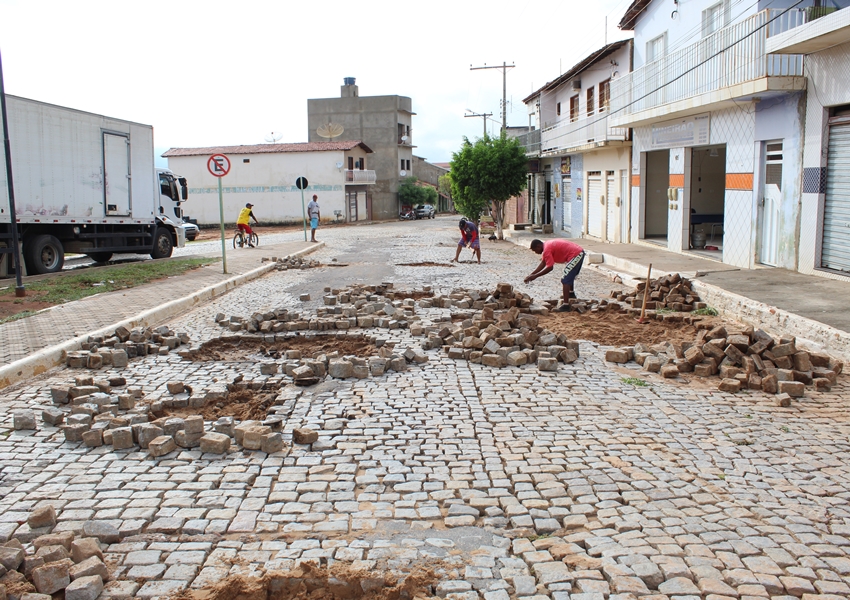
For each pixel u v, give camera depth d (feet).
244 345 31.71
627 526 14.15
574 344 28.66
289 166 185.98
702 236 64.44
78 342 29.78
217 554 13.16
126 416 20.57
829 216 42.88
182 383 23.72
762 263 50.42
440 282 53.31
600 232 90.43
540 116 124.47
